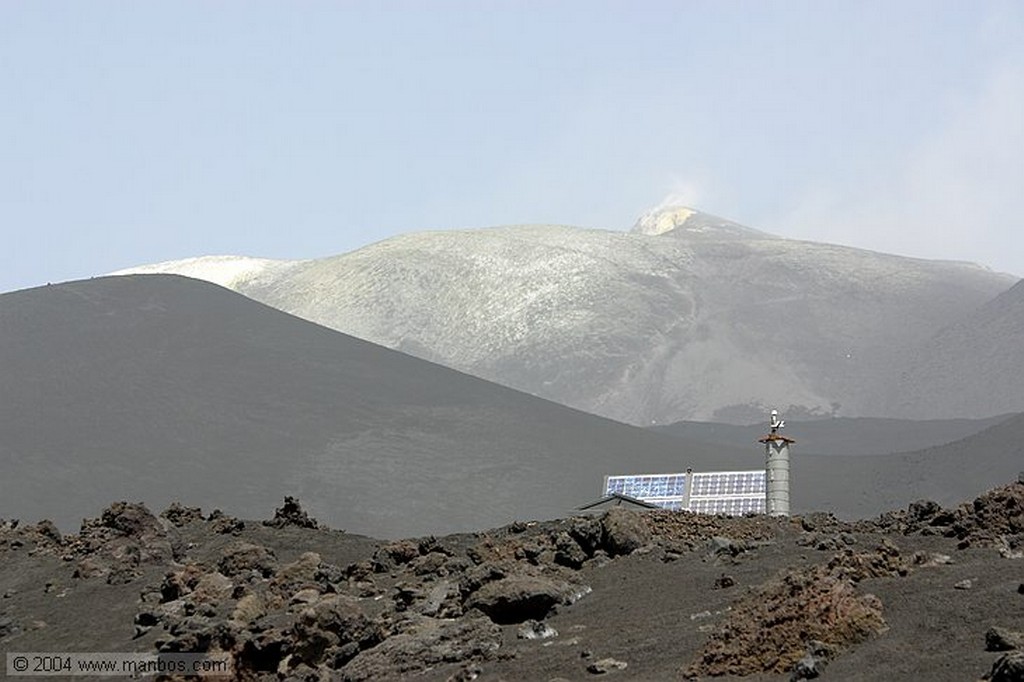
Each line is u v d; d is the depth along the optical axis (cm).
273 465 15175
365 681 2488
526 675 2275
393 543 3659
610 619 2523
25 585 3881
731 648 2091
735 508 5550
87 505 13388
